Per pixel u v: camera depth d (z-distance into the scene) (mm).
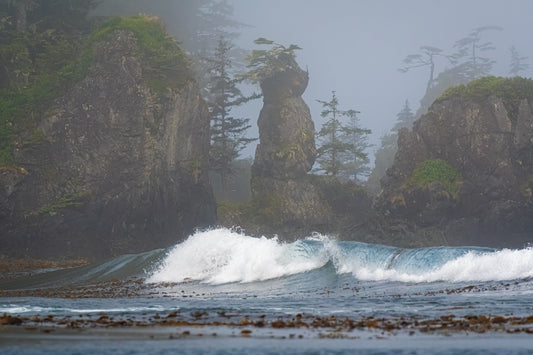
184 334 19906
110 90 126500
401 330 20875
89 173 122750
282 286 49062
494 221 129250
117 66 127500
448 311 27656
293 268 54281
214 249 58531
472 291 38281
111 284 57688
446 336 19281
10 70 131500
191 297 42188
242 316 26609
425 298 35281
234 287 50062
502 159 132375
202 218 133500
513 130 133500
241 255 56625
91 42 130625
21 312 29812
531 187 128750
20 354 16047
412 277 47375
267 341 18359
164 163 127438
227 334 19938
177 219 128375
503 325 21672
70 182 121125
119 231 121438
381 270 49844
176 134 130625
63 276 69312
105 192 122562
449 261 46844
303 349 16828
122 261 68875
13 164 119500
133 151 124875
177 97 130625
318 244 55250
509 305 29562
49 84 128500
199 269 58094
